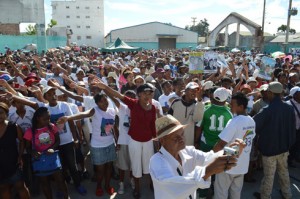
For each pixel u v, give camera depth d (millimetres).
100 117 4625
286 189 4457
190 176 1863
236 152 1804
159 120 2201
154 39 64562
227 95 4262
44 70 10594
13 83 6230
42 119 4113
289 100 5664
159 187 2025
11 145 3842
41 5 29391
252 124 3633
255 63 11922
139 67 11102
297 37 45062
